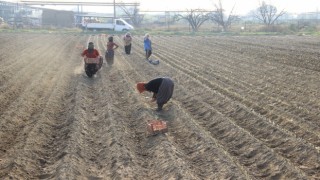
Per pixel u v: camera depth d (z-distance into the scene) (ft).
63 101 52.39
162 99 47.19
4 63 77.71
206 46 126.72
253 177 29.81
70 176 28.89
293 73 70.79
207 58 94.07
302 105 48.91
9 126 40.37
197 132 38.93
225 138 38.75
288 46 124.67
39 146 35.65
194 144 36.68
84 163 32.17
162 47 123.03
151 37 171.83
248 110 45.34
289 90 56.85
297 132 39.55
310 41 147.84
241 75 69.67
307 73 70.64
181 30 228.22
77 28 231.50
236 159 33.60
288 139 36.58
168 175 29.86
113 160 32.45
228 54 102.32
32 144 35.58
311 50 110.63
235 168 30.71
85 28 212.23
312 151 33.45
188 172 29.86
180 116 44.50
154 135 38.93
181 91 57.26
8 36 153.38
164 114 46.68
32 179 29.40
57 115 45.93
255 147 35.04
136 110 47.65
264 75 69.36
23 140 36.81
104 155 33.91
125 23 212.64
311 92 55.26
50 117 44.65
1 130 38.83
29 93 54.39
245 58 93.35
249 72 72.74
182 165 30.99
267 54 100.83
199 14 238.48
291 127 40.91
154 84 47.67
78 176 29.45
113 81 65.62
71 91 57.93
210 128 41.98
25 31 191.83
